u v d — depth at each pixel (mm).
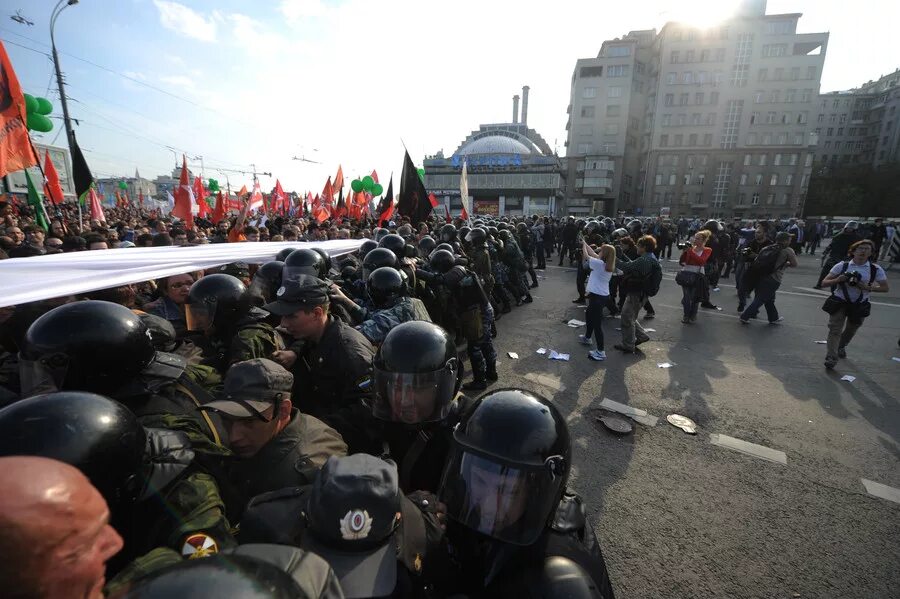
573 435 4035
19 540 608
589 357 6113
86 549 700
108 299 3111
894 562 2582
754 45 61250
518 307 9445
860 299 5598
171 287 3520
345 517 1026
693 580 2447
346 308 3641
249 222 13469
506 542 1281
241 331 2738
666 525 2885
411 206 10039
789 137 61500
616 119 69250
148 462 1268
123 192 44875
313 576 868
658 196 66875
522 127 107625
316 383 2506
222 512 1313
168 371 1881
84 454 1027
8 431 1006
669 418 4363
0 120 4684
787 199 62344
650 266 6062
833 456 3709
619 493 3203
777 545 2713
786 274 14844
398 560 1163
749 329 7660
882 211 60750
